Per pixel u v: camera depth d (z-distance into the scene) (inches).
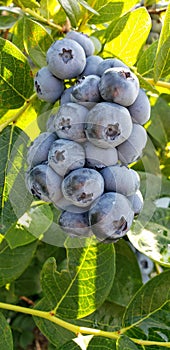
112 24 14.6
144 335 13.7
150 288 14.0
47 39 13.7
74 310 14.4
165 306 13.9
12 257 16.3
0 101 13.8
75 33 12.4
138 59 14.7
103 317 16.4
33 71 14.6
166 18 13.0
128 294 16.7
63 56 11.9
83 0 13.7
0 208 12.9
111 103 10.7
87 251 14.1
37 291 22.1
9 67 13.5
